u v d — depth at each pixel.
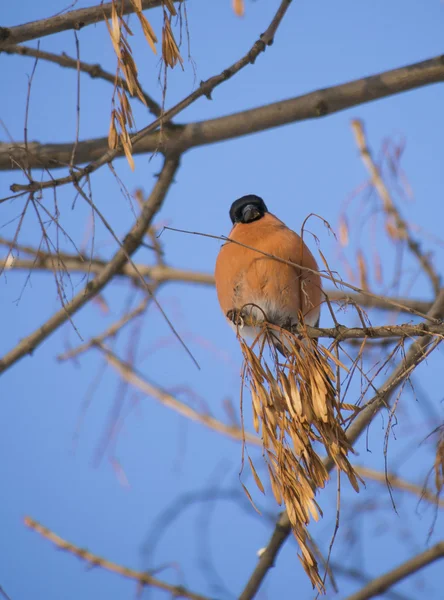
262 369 4.83
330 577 7.04
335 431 4.61
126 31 4.95
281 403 4.70
